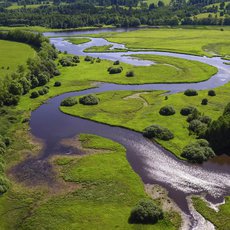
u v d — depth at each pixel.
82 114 109.88
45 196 69.69
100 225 60.56
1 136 91.25
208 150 83.44
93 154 85.81
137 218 61.31
